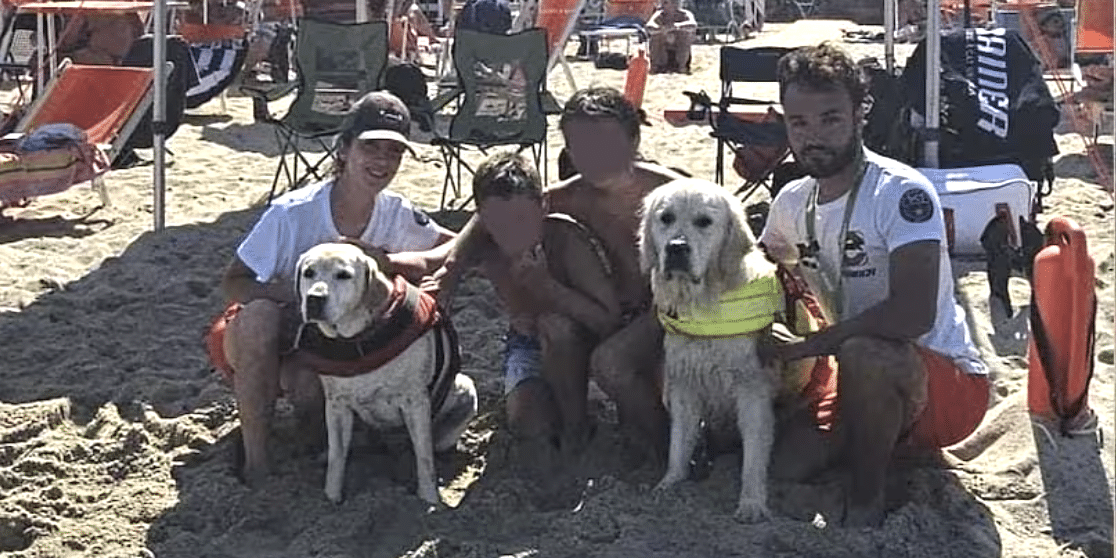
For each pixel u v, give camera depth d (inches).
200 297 254.2
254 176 359.3
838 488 163.0
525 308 180.4
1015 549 153.6
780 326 159.5
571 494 170.4
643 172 170.1
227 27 517.0
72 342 227.0
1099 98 405.1
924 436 166.1
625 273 173.0
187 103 438.0
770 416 157.2
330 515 162.1
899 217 153.7
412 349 161.5
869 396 152.1
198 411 196.1
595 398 196.1
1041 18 497.4
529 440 179.9
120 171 361.7
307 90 320.5
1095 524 161.5
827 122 153.3
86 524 164.1
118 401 201.5
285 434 187.0
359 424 182.5
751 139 300.8
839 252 159.2
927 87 283.0
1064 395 180.7
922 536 153.6
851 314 161.2
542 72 312.7
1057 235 183.0
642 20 751.7
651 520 154.7
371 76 316.8
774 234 167.5
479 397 200.8
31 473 178.4
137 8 449.7
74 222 312.2
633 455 176.4
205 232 297.9
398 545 157.9
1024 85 302.5
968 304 243.0
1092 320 180.5
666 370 159.6
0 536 162.6
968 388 163.0
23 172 307.7
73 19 475.8
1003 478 171.6
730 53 318.0
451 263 172.7
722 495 161.0
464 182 347.6
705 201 149.9
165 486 174.7
